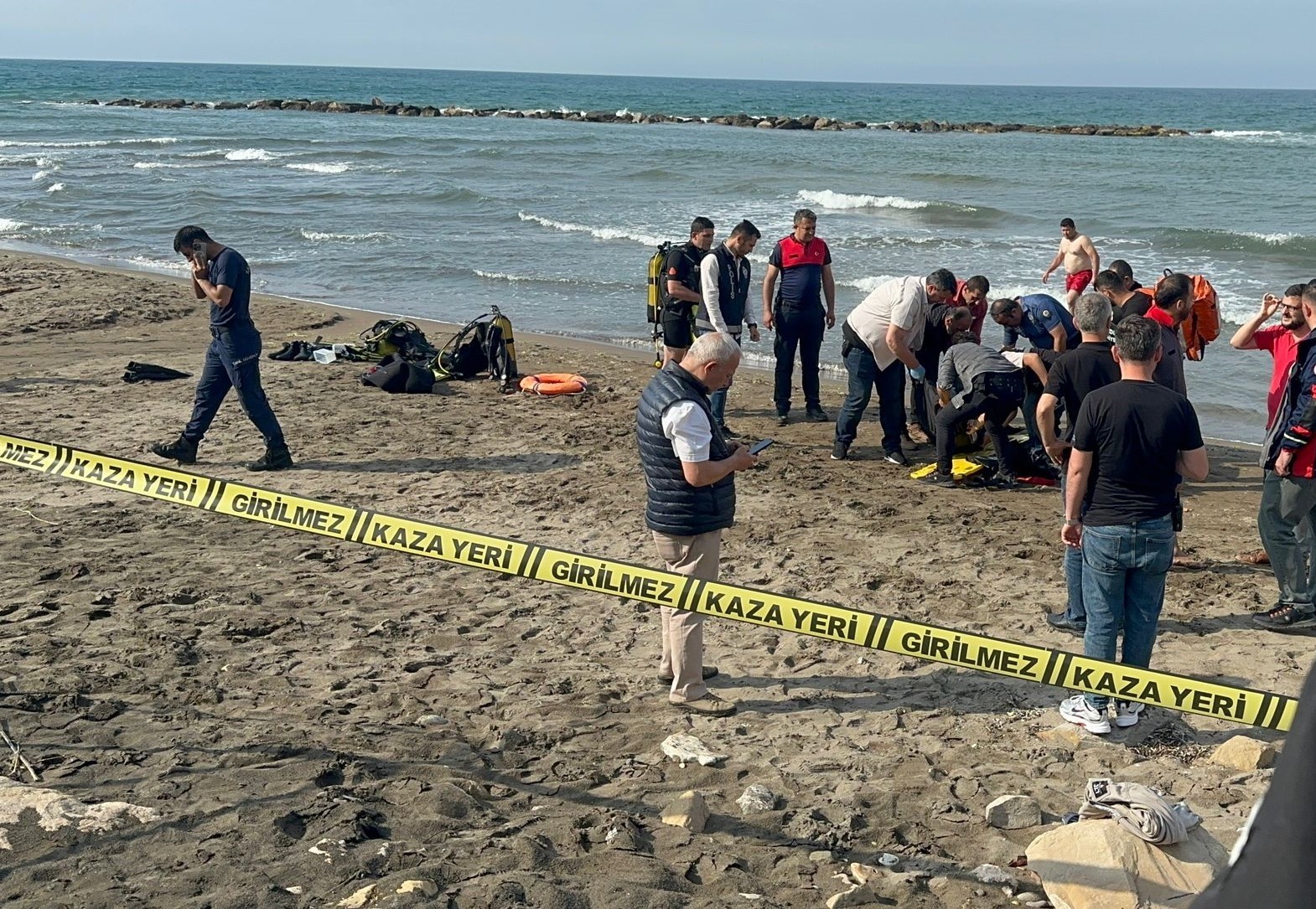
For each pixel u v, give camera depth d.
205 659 5.63
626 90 175.12
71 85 130.38
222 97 114.62
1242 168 45.53
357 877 3.72
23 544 7.21
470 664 5.75
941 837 4.21
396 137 59.78
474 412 11.16
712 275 9.55
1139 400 4.82
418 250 23.89
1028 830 4.26
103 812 4.04
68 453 4.11
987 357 9.00
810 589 6.87
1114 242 25.66
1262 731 5.18
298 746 4.69
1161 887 3.65
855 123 86.75
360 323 16.03
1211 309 8.51
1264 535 6.40
